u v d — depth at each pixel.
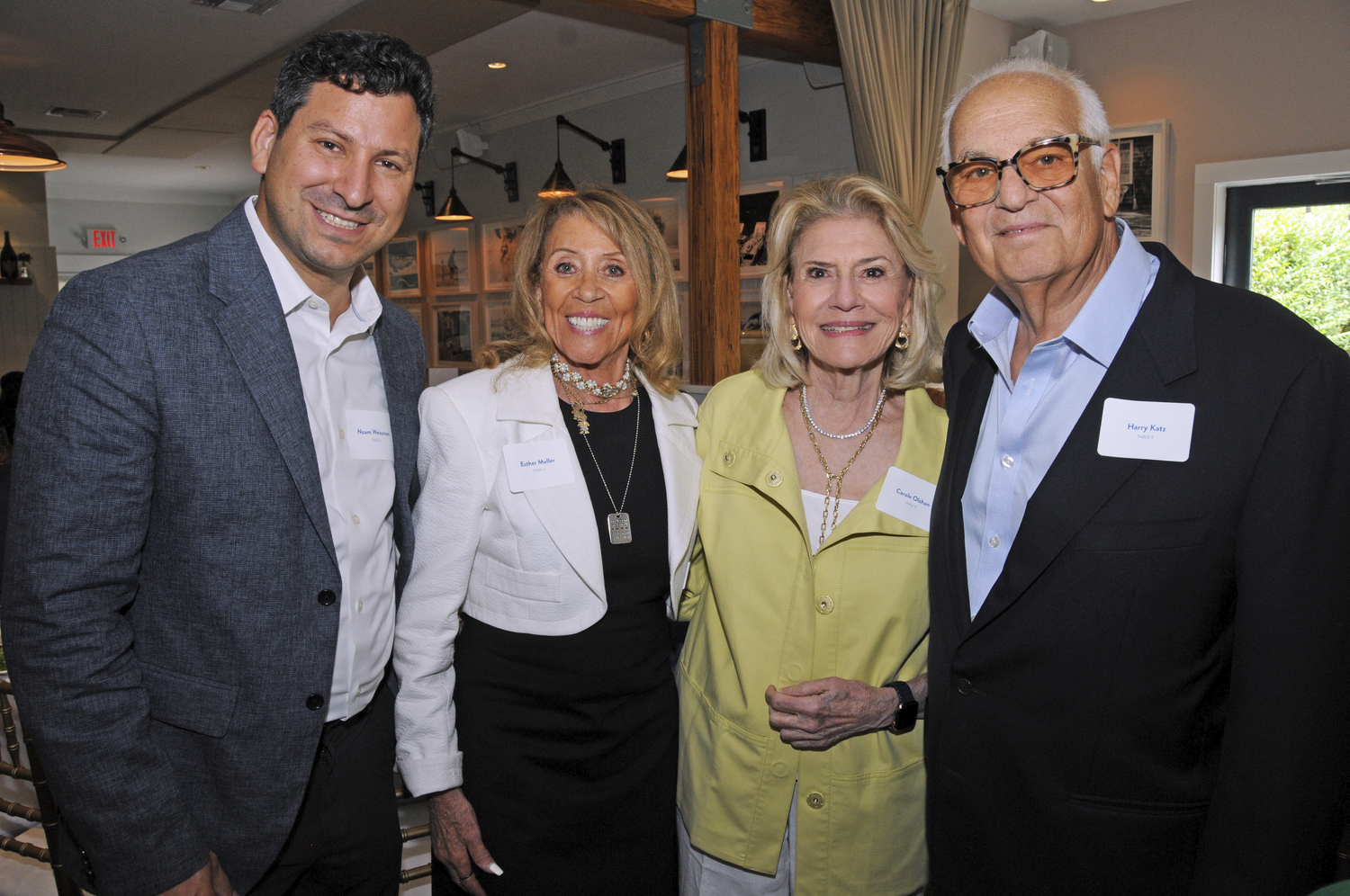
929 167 4.48
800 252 1.53
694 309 4.14
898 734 1.51
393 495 1.46
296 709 1.28
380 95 1.24
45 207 8.90
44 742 1.10
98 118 7.91
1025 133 1.18
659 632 1.61
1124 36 5.05
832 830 1.50
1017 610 1.22
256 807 1.28
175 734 1.25
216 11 4.98
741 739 1.53
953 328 1.60
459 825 1.50
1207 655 1.14
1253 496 1.05
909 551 1.51
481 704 1.51
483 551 1.51
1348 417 1.03
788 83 5.75
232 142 8.98
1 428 3.29
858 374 1.58
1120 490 1.14
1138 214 5.06
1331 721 1.01
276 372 1.24
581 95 7.10
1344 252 4.65
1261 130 4.68
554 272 1.53
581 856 1.52
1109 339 1.18
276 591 1.25
